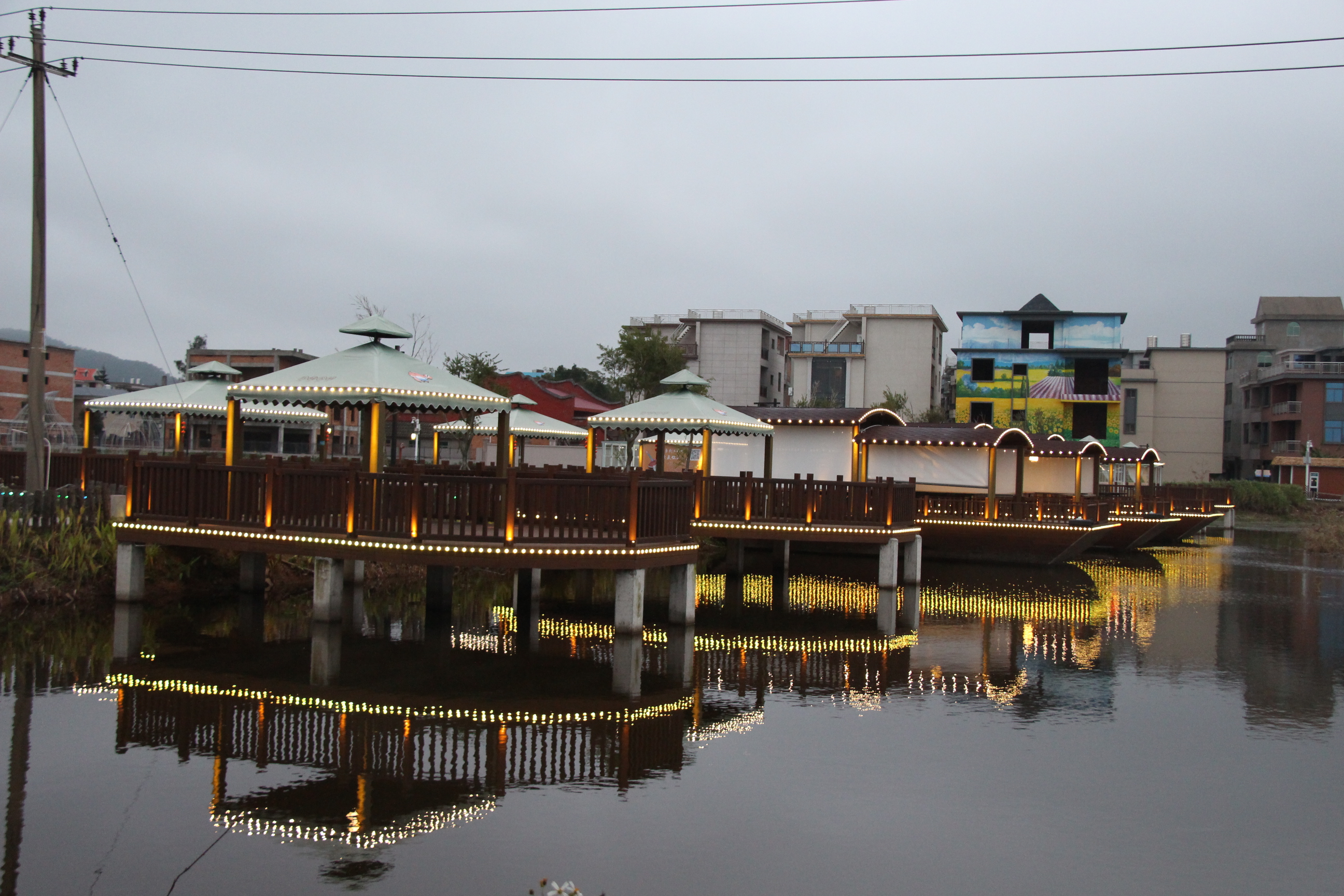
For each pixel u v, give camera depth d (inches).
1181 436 2785.4
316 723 452.4
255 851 312.5
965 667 622.5
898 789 387.5
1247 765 429.1
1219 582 1107.3
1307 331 2883.9
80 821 331.3
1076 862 323.3
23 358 1972.2
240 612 685.3
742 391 2930.6
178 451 1031.0
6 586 643.5
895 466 1194.0
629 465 1498.5
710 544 1208.8
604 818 349.1
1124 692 564.1
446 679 538.9
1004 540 1146.0
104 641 589.0
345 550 575.8
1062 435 2586.1
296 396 626.2
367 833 329.4
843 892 295.7
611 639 668.7
